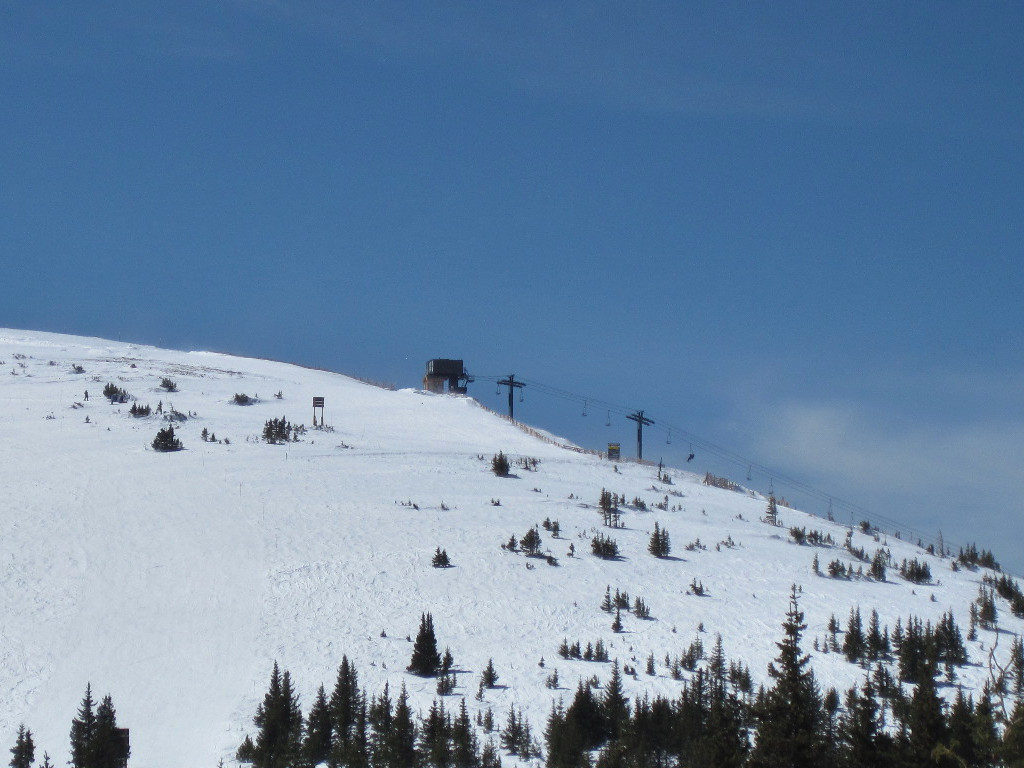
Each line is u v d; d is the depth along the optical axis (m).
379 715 61.62
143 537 98.06
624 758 58.44
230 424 150.75
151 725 63.62
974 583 112.44
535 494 125.62
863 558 116.56
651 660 75.81
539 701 69.75
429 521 109.31
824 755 44.69
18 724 62.88
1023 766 35.44
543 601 90.31
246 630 79.88
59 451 127.00
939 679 78.94
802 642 85.75
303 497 114.06
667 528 117.75
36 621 78.31
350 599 87.44
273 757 56.91
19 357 192.50
